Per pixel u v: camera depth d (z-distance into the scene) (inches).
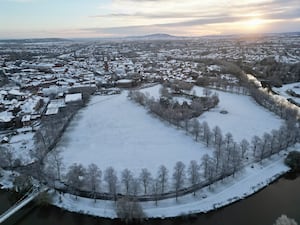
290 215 5767.7
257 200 6269.7
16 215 5826.8
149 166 7347.4
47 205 6058.1
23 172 7185.0
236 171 7071.9
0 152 7470.5
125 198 5713.6
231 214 5836.6
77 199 6215.6
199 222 5644.7
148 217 5698.8
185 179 6609.3
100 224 5610.2
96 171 6466.5
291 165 7500.0
